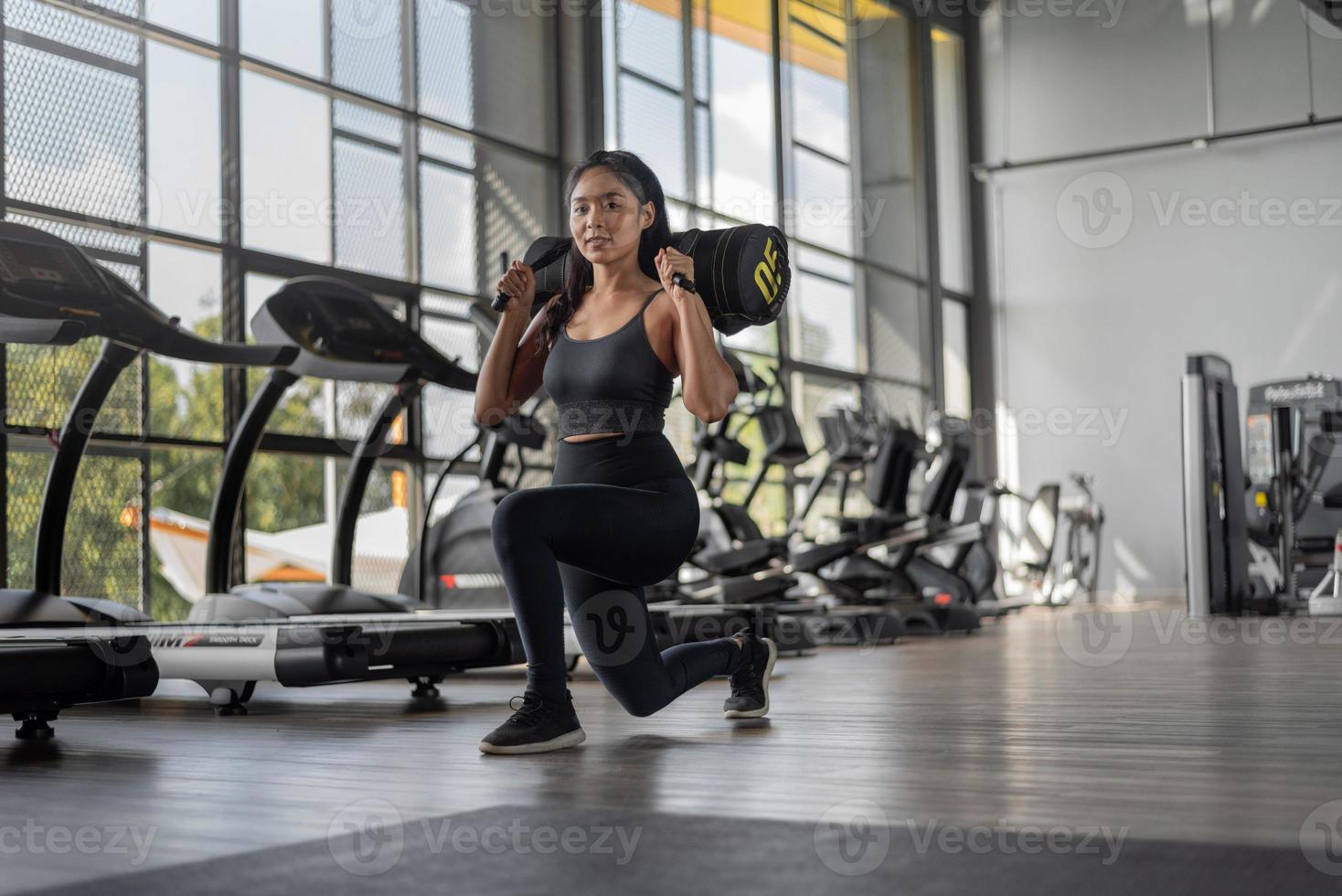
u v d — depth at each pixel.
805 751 2.28
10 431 4.77
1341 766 2.04
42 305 2.97
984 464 13.68
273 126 6.85
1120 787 1.83
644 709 2.46
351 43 7.36
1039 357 13.59
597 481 2.32
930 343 12.64
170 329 3.26
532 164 8.67
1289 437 8.69
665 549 2.31
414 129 7.70
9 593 3.13
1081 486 12.12
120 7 6.06
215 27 6.54
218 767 2.22
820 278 11.23
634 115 9.27
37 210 5.64
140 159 6.12
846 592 7.65
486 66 8.34
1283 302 12.53
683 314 2.25
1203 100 12.86
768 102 10.70
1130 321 13.20
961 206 13.83
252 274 6.64
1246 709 3.00
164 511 6.17
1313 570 9.37
